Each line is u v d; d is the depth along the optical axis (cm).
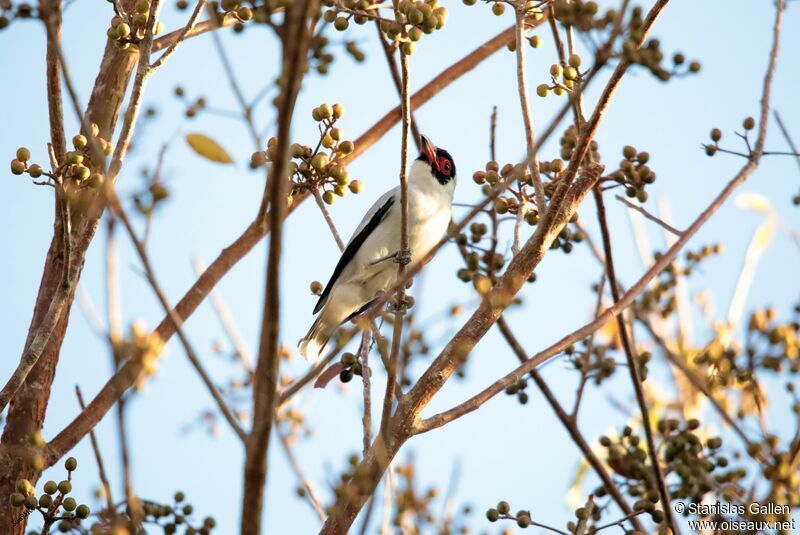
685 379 1213
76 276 922
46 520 896
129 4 1182
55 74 884
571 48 1038
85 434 1077
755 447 984
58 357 1120
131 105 914
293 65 546
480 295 736
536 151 639
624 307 927
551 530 1032
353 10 1004
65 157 883
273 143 1020
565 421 1177
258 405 600
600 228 1072
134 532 588
